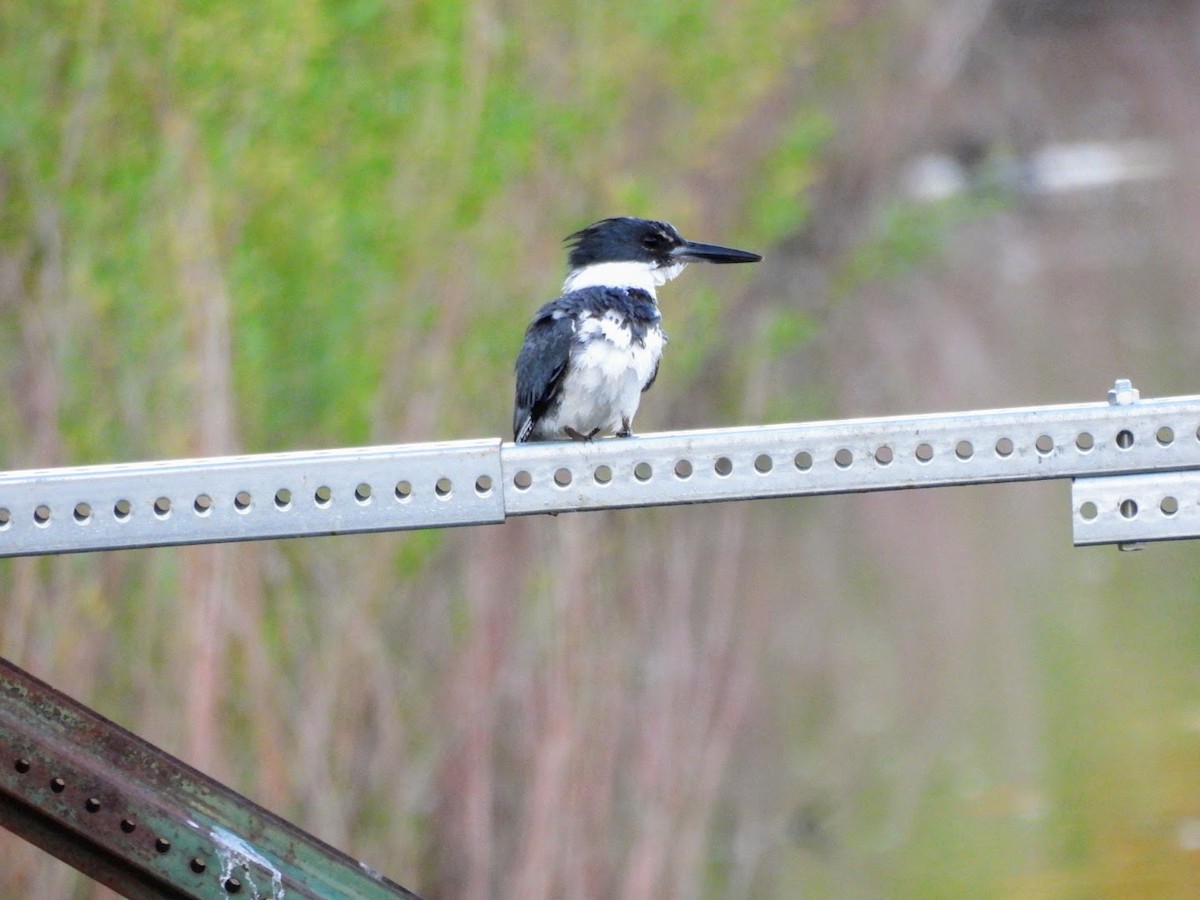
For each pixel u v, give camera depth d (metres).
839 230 28.34
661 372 17.95
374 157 14.11
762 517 22.11
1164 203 38.69
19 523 5.28
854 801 15.01
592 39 16.91
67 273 12.66
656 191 17.89
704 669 13.82
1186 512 5.43
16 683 5.22
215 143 13.28
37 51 13.09
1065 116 42.31
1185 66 44.59
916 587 20.05
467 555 13.08
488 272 14.56
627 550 13.84
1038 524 22.39
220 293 12.53
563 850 12.24
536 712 12.64
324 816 11.87
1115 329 30.53
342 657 12.32
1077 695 16.86
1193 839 13.90
